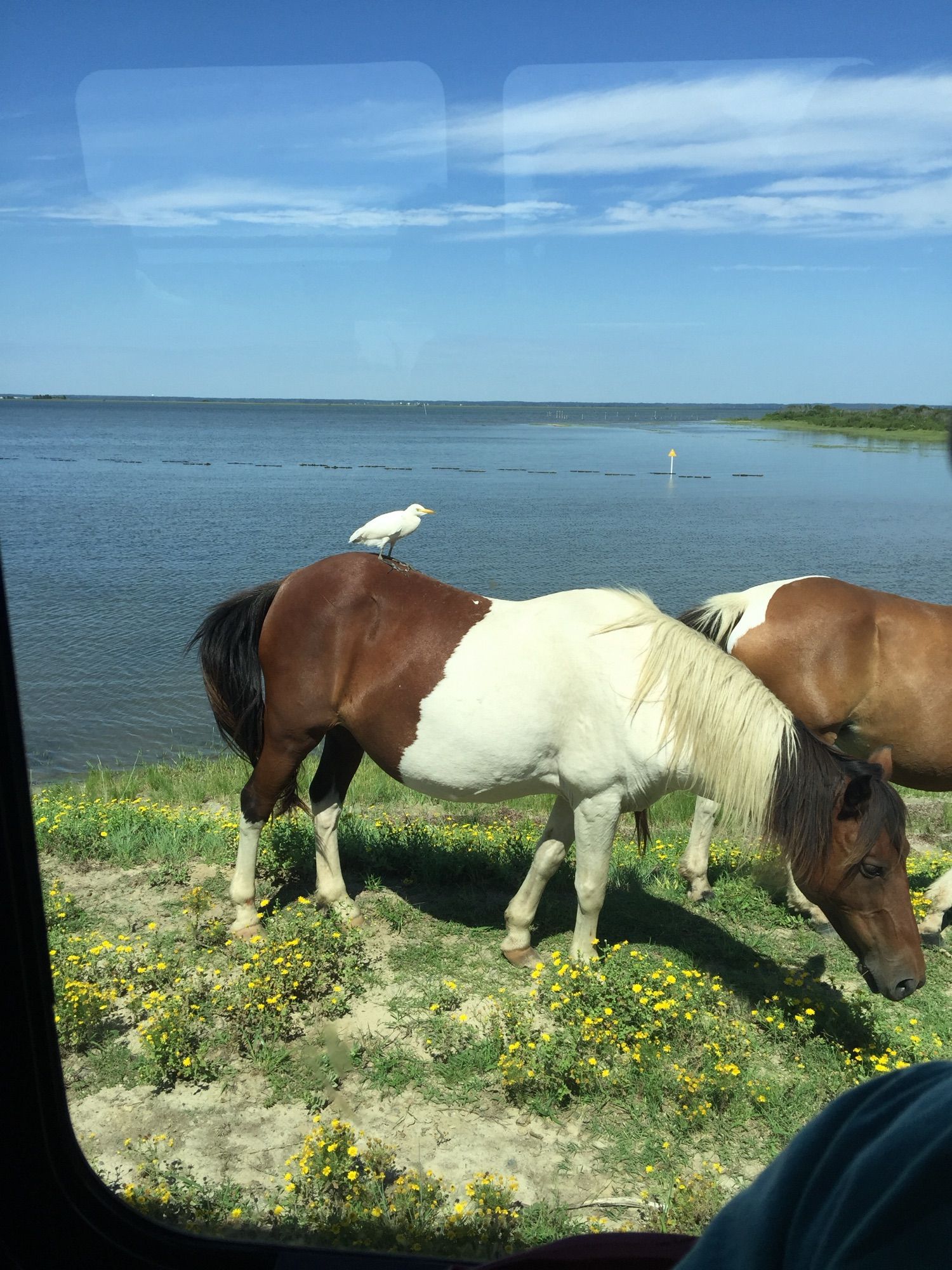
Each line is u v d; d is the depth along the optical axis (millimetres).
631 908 5164
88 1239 2156
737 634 5273
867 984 3869
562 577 17391
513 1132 3027
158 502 30344
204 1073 3215
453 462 49625
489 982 4219
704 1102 3021
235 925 4566
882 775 3682
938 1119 639
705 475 37938
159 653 11547
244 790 4738
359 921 4828
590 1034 3373
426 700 4281
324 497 34312
